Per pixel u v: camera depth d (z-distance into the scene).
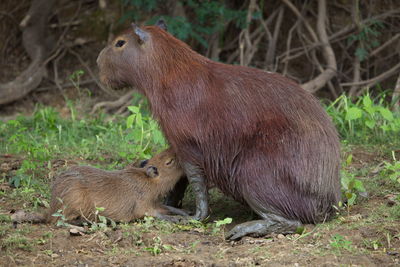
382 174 11.31
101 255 8.37
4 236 8.77
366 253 7.96
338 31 22.73
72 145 14.63
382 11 22.56
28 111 22.59
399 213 9.22
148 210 9.80
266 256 8.00
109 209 9.51
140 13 22.14
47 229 9.20
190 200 11.33
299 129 9.05
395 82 21.67
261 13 21.52
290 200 9.00
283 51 23.17
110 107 21.31
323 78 21.03
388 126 13.75
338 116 15.20
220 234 9.23
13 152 13.97
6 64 24.08
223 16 21.19
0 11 24.16
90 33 23.84
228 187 9.47
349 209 9.80
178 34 19.92
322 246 8.24
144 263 7.93
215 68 9.59
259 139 9.09
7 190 11.21
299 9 23.03
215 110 9.28
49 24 23.92
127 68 9.91
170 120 9.48
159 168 9.83
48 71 23.72
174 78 9.53
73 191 9.37
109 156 13.58
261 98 9.23
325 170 9.08
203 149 9.38
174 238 8.90
